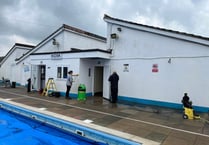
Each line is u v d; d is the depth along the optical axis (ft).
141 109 35.12
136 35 42.47
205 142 19.61
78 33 62.39
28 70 70.69
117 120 26.84
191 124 26.05
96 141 21.36
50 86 50.78
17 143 23.52
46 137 25.45
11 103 36.52
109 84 45.80
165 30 37.81
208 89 33.65
